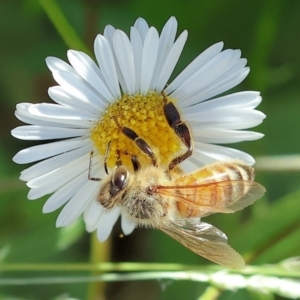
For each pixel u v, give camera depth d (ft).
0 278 0.45
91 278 0.43
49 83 0.48
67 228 0.46
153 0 0.48
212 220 0.47
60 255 0.46
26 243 0.46
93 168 0.41
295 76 0.49
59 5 0.48
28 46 0.48
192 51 0.48
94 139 0.41
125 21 0.48
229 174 0.39
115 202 0.40
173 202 0.40
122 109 0.41
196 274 0.43
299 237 0.45
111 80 0.40
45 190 0.40
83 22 0.48
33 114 0.40
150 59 0.40
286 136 0.48
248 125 0.41
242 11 0.49
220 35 0.49
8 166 0.47
